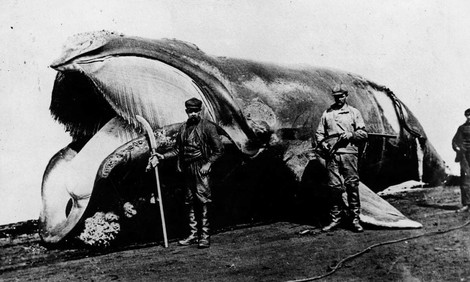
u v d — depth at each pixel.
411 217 7.66
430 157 10.26
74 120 7.71
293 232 7.06
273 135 7.72
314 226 7.39
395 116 9.74
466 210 7.98
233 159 7.27
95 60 6.92
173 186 7.02
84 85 7.29
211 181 7.27
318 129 7.13
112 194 6.84
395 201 8.95
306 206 8.11
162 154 6.63
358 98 9.21
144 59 7.10
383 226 6.90
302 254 5.93
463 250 5.88
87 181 6.93
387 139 9.43
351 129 6.90
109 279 5.36
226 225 7.77
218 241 6.75
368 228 7.02
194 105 6.52
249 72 8.01
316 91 8.53
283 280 5.09
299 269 5.40
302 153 7.93
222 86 7.37
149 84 7.09
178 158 6.62
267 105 7.87
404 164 9.89
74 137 7.79
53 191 7.32
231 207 7.77
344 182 6.88
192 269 5.54
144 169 6.82
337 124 6.93
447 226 7.04
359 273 5.23
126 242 6.98
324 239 6.54
